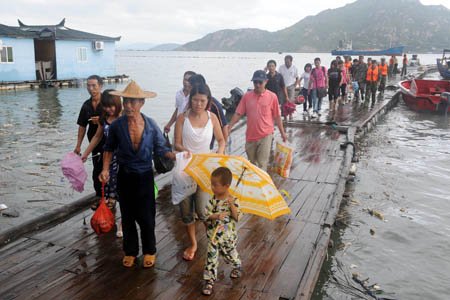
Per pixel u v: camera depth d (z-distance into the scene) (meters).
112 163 5.12
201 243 4.65
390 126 15.54
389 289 4.71
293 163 8.31
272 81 10.31
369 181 8.63
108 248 4.50
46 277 3.87
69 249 4.45
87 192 7.80
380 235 6.10
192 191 4.07
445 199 7.65
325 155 8.98
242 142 10.27
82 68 33.06
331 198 6.26
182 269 4.08
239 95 18.50
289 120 12.97
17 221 6.40
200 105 4.07
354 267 5.18
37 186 8.01
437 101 18.14
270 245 4.65
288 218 5.45
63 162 4.48
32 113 17.52
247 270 4.08
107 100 4.64
